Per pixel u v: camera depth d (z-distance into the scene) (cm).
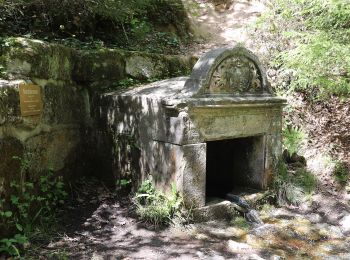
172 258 328
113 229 379
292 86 539
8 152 334
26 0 527
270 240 377
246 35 766
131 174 442
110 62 497
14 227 338
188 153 385
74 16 568
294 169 527
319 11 542
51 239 350
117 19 613
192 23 865
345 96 580
